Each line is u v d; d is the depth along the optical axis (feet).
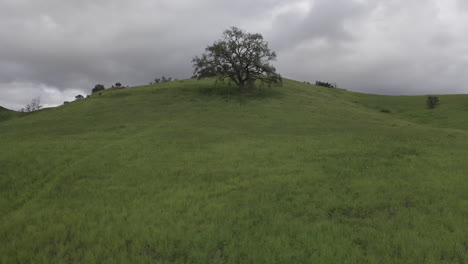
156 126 86.02
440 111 163.22
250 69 162.40
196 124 90.17
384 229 23.47
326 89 257.14
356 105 188.03
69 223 25.81
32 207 30.35
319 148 58.13
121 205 30.09
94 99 157.17
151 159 49.19
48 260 20.20
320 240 21.74
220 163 46.96
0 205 31.12
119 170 42.86
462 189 32.96
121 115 110.32
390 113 177.06
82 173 41.42
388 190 33.17
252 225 24.68
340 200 30.19
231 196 32.24
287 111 120.98
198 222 25.68
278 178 38.50
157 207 29.22
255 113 113.80
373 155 51.55
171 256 20.25
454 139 70.54
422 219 25.12
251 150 56.18
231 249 20.62
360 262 18.93
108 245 21.85
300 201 30.17
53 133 77.77
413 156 50.34
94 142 63.46
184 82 215.92
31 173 41.57
